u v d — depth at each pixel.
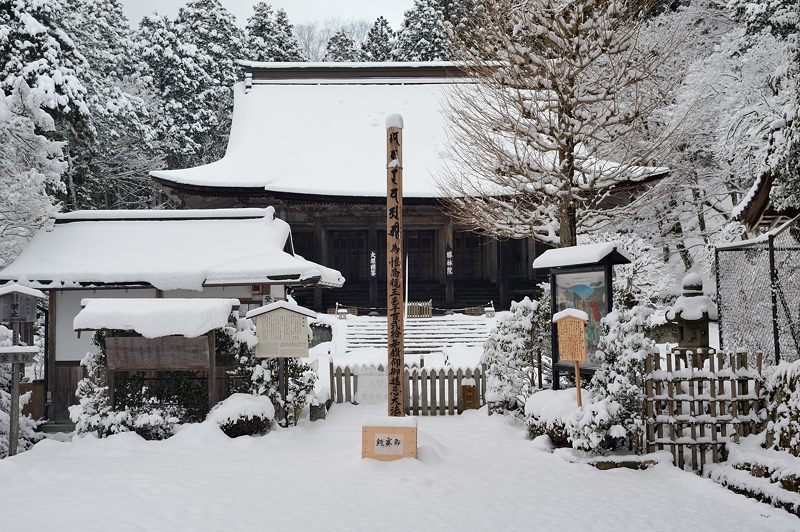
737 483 9.60
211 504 8.66
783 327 12.98
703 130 31.84
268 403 14.23
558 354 13.84
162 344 13.86
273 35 66.06
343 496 9.10
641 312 11.38
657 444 11.16
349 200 38.00
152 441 13.05
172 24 58.53
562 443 12.20
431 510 8.49
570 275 13.53
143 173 48.44
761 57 28.05
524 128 18.05
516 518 8.24
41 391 18.38
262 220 20.34
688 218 38.62
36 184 21.17
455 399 18.66
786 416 9.88
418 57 64.31
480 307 35.28
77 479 10.09
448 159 40.38
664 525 8.05
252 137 44.72
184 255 18.84
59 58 34.47
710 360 11.19
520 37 17.58
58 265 18.53
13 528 7.61
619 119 18.41
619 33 18.03
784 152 12.05
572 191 17.50
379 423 11.19
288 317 14.70
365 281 44.41
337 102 48.25
